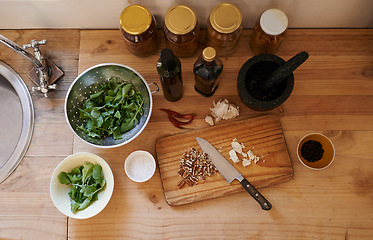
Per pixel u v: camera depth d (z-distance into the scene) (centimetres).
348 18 116
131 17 102
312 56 118
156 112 116
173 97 113
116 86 112
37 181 113
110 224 110
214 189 110
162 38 121
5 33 122
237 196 111
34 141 115
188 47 111
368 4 108
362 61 118
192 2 108
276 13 101
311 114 115
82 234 109
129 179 112
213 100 117
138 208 110
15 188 112
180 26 101
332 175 111
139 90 112
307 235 108
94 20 118
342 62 118
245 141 113
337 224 108
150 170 110
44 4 109
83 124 111
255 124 114
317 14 114
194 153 112
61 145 114
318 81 117
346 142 113
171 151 112
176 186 110
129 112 111
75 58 120
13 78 120
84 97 112
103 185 106
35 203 111
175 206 110
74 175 106
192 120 115
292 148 113
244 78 104
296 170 112
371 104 115
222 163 110
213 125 115
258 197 105
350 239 107
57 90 119
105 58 120
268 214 109
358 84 117
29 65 121
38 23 120
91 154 105
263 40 109
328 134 114
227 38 106
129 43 109
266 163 111
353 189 110
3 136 131
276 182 110
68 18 117
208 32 109
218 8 102
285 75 94
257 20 110
